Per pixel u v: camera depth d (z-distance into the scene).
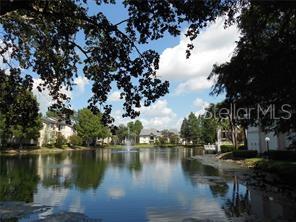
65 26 9.68
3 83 11.42
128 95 9.78
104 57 10.12
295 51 13.05
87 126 96.25
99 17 9.20
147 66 9.65
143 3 8.47
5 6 7.07
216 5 9.20
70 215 11.61
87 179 21.23
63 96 11.51
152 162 37.19
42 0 8.62
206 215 11.59
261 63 13.91
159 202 13.88
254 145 43.56
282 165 22.34
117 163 35.47
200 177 22.28
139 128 153.88
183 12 8.57
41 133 78.56
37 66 11.27
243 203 13.41
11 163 34.34
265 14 12.55
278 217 11.03
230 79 15.77
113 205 13.30
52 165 32.06
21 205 13.12
